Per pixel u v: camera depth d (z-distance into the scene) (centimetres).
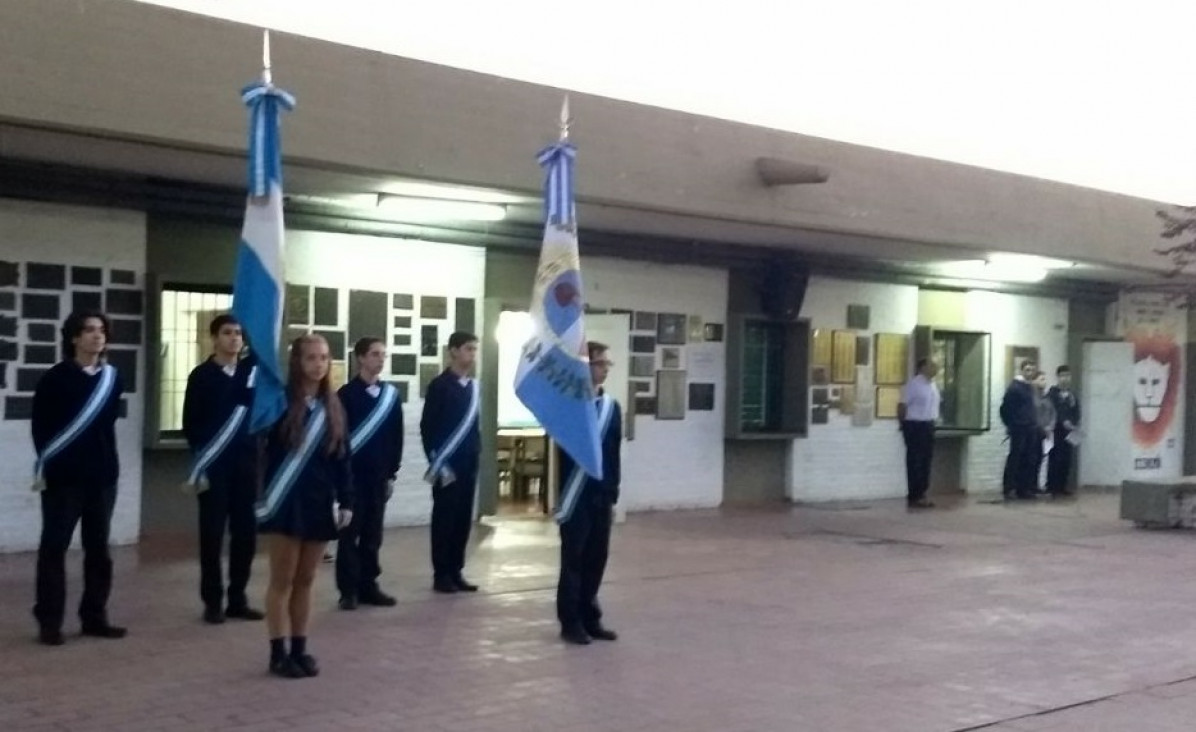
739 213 1459
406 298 1462
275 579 787
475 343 1090
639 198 1365
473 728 702
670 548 1372
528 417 1681
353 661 835
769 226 1523
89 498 868
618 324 1583
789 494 1866
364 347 1013
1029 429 2017
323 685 775
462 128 1228
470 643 895
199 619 940
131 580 1084
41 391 851
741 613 1032
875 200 1597
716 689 800
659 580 1173
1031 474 2036
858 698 791
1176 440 2445
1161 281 2242
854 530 1566
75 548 1193
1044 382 2222
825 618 1022
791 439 1856
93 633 879
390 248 1448
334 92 1141
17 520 1198
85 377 855
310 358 788
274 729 686
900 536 1520
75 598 1003
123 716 700
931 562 1324
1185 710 789
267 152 826
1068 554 1413
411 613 989
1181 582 1241
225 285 1323
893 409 1992
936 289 2050
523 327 1659
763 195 1480
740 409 1780
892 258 1878
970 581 1215
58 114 991
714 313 1762
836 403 1911
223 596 981
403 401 1459
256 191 823
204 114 1067
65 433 845
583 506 902
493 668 830
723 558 1310
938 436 2023
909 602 1100
